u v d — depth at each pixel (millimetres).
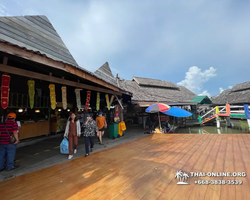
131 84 19281
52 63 3387
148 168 3645
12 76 5836
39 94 7223
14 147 3660
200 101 17125
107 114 12875
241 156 4535
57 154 4852
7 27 3881
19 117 6773
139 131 9938
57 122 8172
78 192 2621
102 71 10617
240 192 2582
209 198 2416
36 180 3072
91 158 4441
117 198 2428
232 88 30203
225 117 15953
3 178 3146
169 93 21141
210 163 3953
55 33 6492
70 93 8867
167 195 2504
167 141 6777
